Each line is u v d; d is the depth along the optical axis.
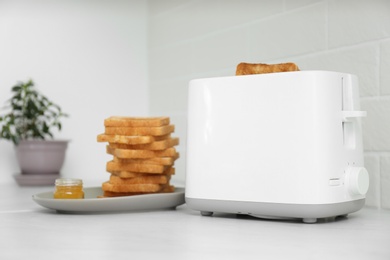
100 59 1.92
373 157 1.14
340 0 1.22
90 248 0.69
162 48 1.88
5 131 1.69
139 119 1.09
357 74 1.18
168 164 1.06
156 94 1.92
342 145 0.88
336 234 0.79
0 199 1.29
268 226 0.86
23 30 1.82
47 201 0.99
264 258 0.63
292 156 0.85
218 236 0.77
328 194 0.85
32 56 1.83
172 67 1.83
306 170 0.85
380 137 1.13
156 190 1.07
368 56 1.16
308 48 1.31
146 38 1.97
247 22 1.51
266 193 0.88
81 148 1.89
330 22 1.25
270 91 0.87
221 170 0.92
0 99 1.78
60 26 1.87
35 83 1.83
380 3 1.13
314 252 0.66
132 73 1.96
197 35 1.71
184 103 1.77
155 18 1.92
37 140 1.64
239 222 0.90
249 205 0.89
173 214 1.00
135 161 1.06
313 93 0.85
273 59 1.42
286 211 0.86
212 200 0.93
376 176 1.13
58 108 1.74
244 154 0.90
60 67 1.86
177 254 0.65
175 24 1.81
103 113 1.92
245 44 1.52
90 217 0.97
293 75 0.86
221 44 1.61
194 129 0.95
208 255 0.65
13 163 1.79
